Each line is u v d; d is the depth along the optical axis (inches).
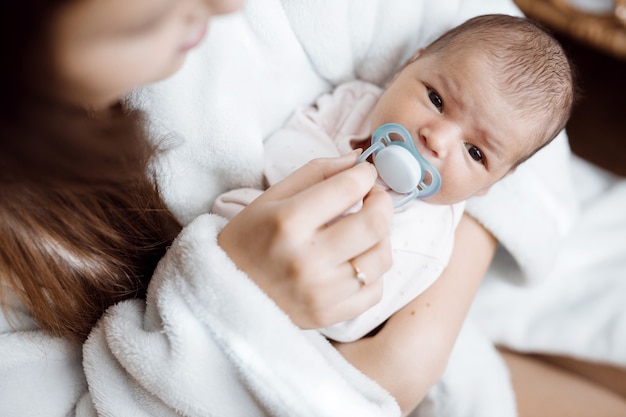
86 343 25.2
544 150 36.8
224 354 22.3
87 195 22.3
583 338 42.2
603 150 64.3
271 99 31.9
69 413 27.1
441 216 31.6
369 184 21.7
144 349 22.6
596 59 65.9
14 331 25.8
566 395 39.7
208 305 21.5
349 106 34.4
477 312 43.8
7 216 20.3
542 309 43.4
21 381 25.5
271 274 21.1
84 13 13.5
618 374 43.3
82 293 24.5
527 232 33.6
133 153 21.0
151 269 27.4
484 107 29.5
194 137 27.5
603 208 46.1
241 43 28.3
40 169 17.3
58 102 15.8
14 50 14.2
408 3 32.6
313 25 30.6
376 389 25.0
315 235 20.7
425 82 30.6
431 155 29.6
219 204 28.3
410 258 30.0
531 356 45.6
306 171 23.4
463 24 32.8
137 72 15.1
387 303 29.0
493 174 31.0
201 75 26.8
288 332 21.6
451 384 36.7
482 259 32.6
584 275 44.0
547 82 30.8
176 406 23.1
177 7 14.9
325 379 22.2
